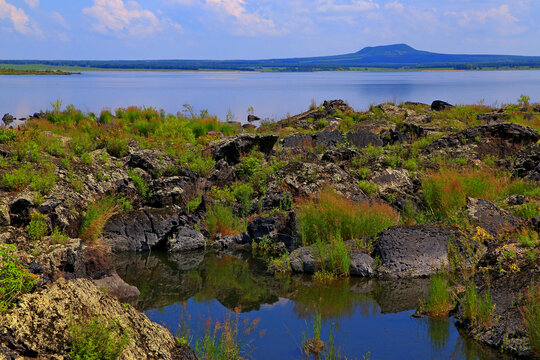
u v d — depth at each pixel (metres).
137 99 77.44
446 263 9.40
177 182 13.47
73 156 13.31
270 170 14.62
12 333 4.57
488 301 6.93
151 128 23.64
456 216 10.56
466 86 131.62
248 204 13.19
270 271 9.90
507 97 77.69
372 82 176.38
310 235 10.89
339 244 9.67
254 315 7.70
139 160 14.27
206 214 12.58
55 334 4.76
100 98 77.62
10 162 11.75
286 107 62.47
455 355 6.28
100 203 11.48
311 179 13.70
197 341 6.42
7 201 9.30
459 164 16.23
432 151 17.69
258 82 178.50
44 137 14.98
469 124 24.58
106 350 4.72
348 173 14.61
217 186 14.33
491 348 6.45
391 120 29.80
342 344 6.64
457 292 7.89
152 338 5.58
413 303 8.11
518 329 6.39
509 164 16.11
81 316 5.11
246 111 55.50
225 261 10.56
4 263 5.78
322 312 7.80
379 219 11.00
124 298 8.41
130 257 10.75
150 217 11.52
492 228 10.05
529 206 10.89
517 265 7.58
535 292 6.60
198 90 113.31
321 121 30.39
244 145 16.75
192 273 9.77
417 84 151.50
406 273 9.28
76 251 8.08
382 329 7.12
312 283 9.18
